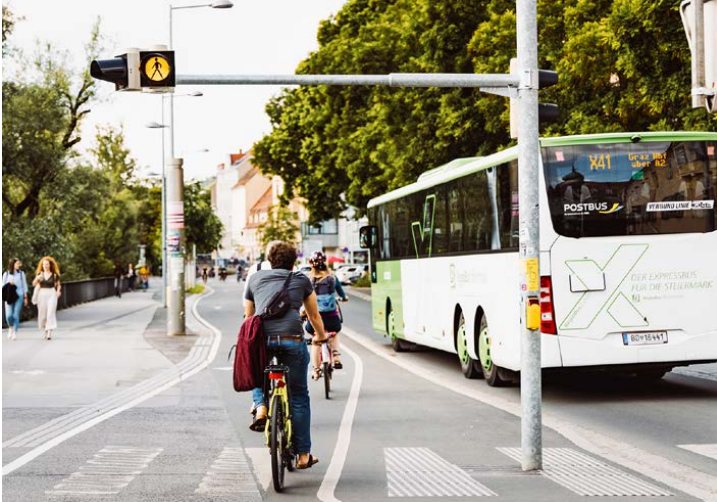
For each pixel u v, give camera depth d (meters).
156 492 8.38
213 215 83.94
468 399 15.17
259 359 8.81
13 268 28.16
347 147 47.25
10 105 41.19
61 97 42.97
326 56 47.19
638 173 14.40
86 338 28.50
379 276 26.06
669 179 14.45
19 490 8.47
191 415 13.56
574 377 18.25
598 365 14.26
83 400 15.30
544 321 14.20
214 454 10.41
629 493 8.30
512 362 15.18
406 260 22.64
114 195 79.12
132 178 99.56
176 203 29.47
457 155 36.09
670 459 9.79
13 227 41.19
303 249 112.56
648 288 14.35
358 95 46.44
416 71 36.91
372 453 10.47
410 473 9.30
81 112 44.72
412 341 22.47
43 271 28.27
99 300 62.19
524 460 9.44
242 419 13.17
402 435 11.73
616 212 14.33
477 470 9.45
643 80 22.03
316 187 60.94
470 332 17.53
